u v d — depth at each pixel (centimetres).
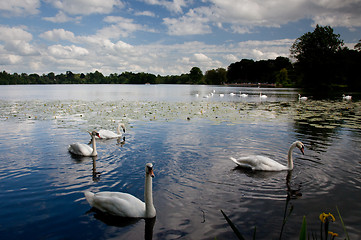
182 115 2022
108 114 2075
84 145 1035
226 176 805
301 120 1792
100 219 575
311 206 620
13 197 667
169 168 866
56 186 732
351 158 955
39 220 567
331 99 3731
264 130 1444
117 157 980
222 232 523
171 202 644
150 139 1246
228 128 1499
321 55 6328
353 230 525
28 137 1285
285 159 962
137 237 509
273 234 515
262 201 647
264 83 14212
